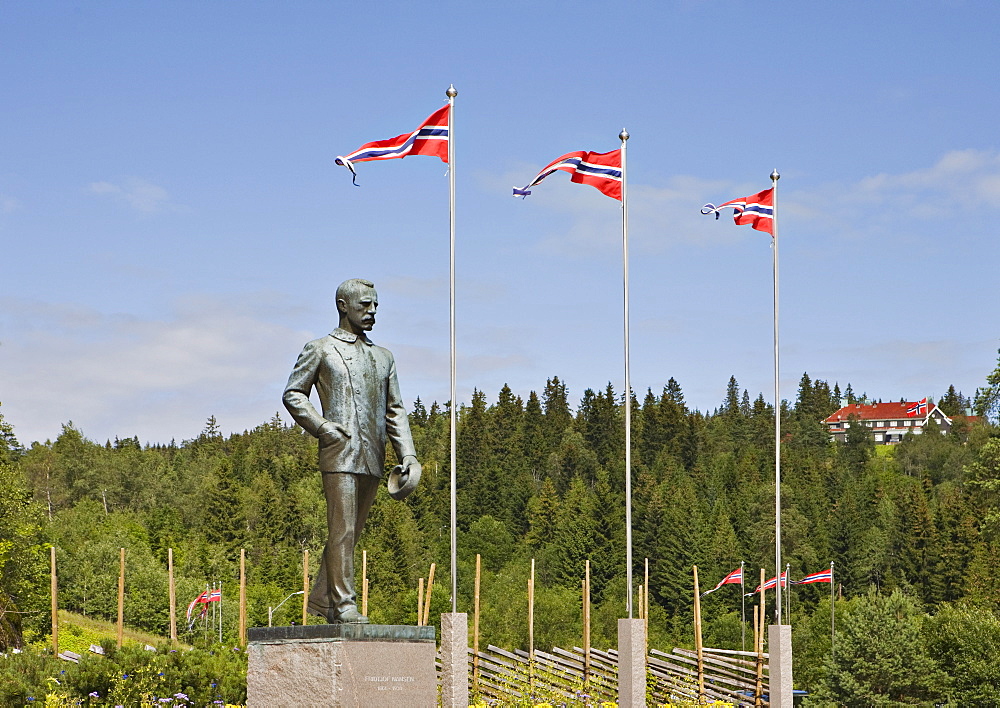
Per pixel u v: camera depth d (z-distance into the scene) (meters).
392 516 94.75
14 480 45.84
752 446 155.50
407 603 80.88
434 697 12.63
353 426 12.97
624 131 24.97
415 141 21.95
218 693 20.84
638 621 24.27
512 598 81.12
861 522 108.56
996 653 42.53
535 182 23.83
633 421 155.25
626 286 24.84
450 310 21.73
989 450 54.22
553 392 173.75
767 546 98.31
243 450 156.50
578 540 100.56
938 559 97.62
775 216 27.77
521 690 27.89
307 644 12.18
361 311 13.30
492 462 131.62
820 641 68.69
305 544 102.69
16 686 19.89
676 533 95.50
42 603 51.69
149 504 115.88
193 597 78.69
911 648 44.91
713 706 27.89
